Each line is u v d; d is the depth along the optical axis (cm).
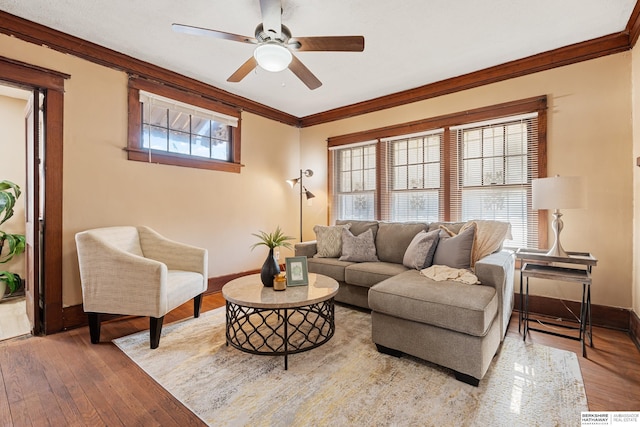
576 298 281
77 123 272
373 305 217
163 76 329
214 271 385
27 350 225
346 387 179
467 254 258
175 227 346
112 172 294
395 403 164
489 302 186
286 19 238
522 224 313
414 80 356
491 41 272
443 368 199
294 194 497
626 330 257
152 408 161
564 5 223
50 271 257
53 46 258
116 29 255
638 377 186
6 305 329
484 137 337
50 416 155
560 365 201
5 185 343
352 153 452
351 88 379
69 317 266
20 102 377
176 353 221
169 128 346
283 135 479
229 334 240
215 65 320
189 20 242
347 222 398
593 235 274
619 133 263
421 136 383
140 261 230
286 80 356
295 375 192
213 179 384
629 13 233
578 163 281
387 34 260
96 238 235
